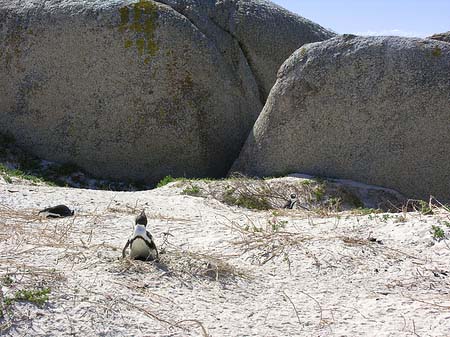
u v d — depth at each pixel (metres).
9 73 15.69
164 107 15.04
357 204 12.55
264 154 14.33
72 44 15.32
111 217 9.17
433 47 13.41
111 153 15.19
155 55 15.00
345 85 13.64
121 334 5.36
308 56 14.17
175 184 12.73
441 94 13.05
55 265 6.60
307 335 5.66
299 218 9.77
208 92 15.30
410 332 5.75
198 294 6.39
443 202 12.99
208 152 15.34
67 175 14.99
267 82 16.31
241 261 7.61
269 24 16.36
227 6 16.31
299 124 13.96
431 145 13.09
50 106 15.44
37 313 5.43
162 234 8.46
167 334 5.44
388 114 13.27
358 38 13.91
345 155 13.51
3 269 6.23
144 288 6.29
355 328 5.84
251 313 6.09
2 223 8.21
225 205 11.51
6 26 15.84
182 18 15.38
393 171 13.20
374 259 7.67
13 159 15.16
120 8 15.26
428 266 7.54
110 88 15.12
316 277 7.20
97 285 6.13
